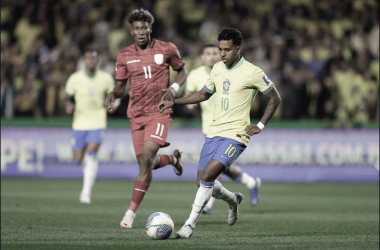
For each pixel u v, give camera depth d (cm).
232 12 6731
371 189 4988
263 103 5672
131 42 6216
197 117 5706
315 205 3778
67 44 6431
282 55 6150
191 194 4356
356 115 5912
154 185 5078
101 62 5912
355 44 6719
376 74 6456
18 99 5909
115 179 5431
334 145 5547
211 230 2466
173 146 5434
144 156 2548
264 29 6600
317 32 6681
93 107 3916
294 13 6812
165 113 2612
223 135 2147
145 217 2972
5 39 6538
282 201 4019
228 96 2152
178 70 2634
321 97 5834
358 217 3134
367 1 7056
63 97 5853
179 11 6612
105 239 2109
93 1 6744
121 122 5459
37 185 4856
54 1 6775
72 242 2033
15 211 3155
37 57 6412
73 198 3975
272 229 2531
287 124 5519
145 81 2581
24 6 6800
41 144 5447
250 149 5472
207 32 6500
